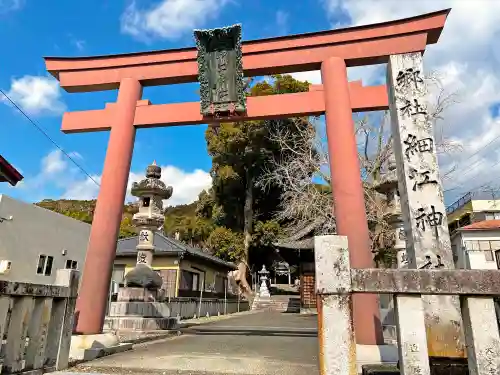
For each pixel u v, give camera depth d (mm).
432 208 6156
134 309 10523
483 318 2684
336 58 8547
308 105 8695
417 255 5914
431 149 6625
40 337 4652
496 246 24031
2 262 12539
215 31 8953
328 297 2824
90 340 7090
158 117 9203
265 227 27781
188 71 9344
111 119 9250
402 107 7160
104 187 8516
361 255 7105
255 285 32062
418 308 2777
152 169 12148
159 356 6746
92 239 8125
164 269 19609
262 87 26422
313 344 8383
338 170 7785
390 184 10844
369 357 6062
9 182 7824
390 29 8344
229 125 27859
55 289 4949
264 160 27266
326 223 17281
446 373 3328
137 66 9586
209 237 30062
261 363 6117
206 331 11305
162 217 11898
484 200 29922
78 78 9727
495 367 2557
